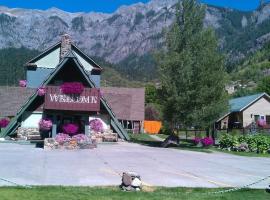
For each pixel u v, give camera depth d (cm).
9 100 4522
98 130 3416
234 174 1912
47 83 3188
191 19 3606
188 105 3506
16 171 1748
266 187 1561
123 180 1426
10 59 14000
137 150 2891
